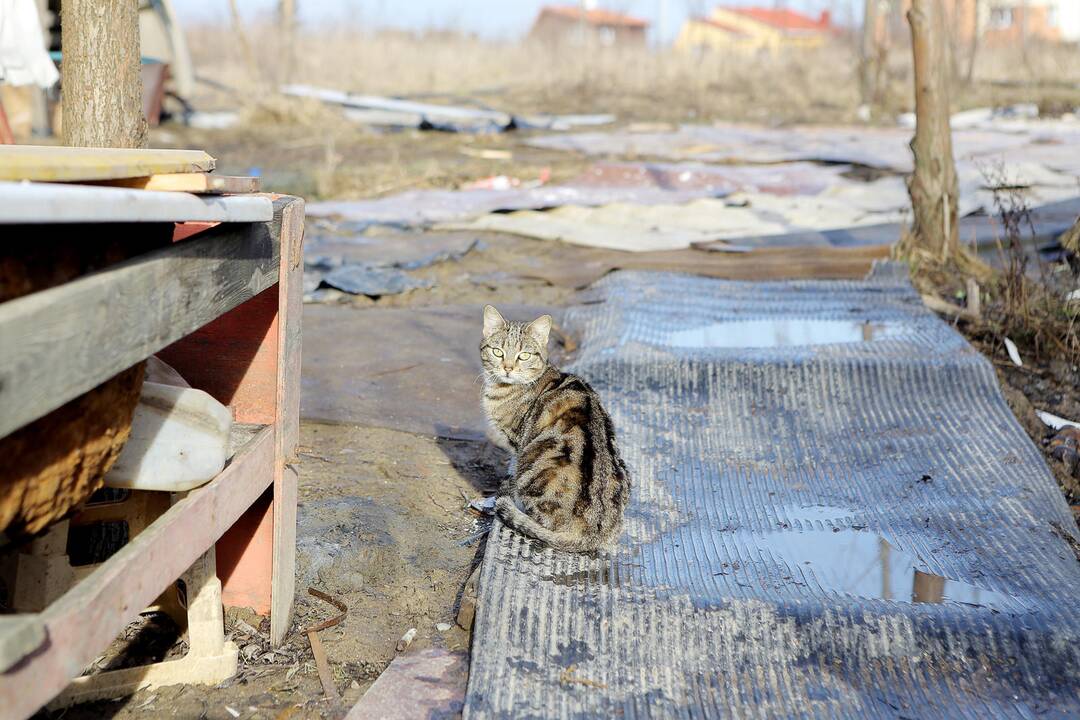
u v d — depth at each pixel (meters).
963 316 7.89
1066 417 6.26
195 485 3.26
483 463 5.71
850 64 32.78
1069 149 16.36
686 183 13.94
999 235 10.44
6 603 3.50
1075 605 4.02
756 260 9.20
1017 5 41.03
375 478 5.39
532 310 8.28
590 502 4.39
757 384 6.12
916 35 9.23
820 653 3.77
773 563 4.36
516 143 19.61
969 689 3.65
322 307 8.48
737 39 49.59
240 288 3.30
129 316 2.57
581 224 11.58
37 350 2.17
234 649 3.74
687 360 6.26
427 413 6.30
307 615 4.15
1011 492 4.95
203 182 2.91
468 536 4.86
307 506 4.91
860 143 18.38
